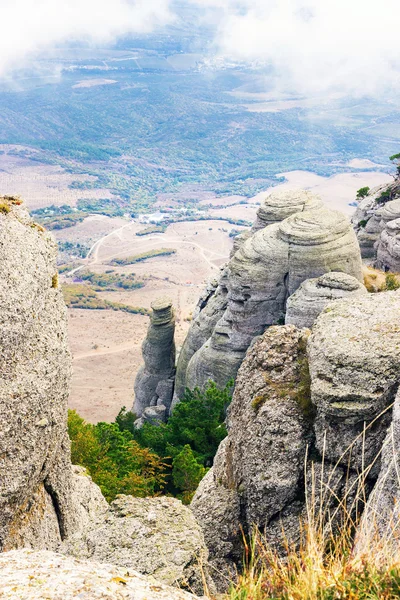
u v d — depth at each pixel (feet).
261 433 52.13
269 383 54.24
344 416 46.50
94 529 48.83
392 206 305.12
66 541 52.26
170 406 293.43
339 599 22.40
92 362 647.56
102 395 540.52
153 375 297.53
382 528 34.35
